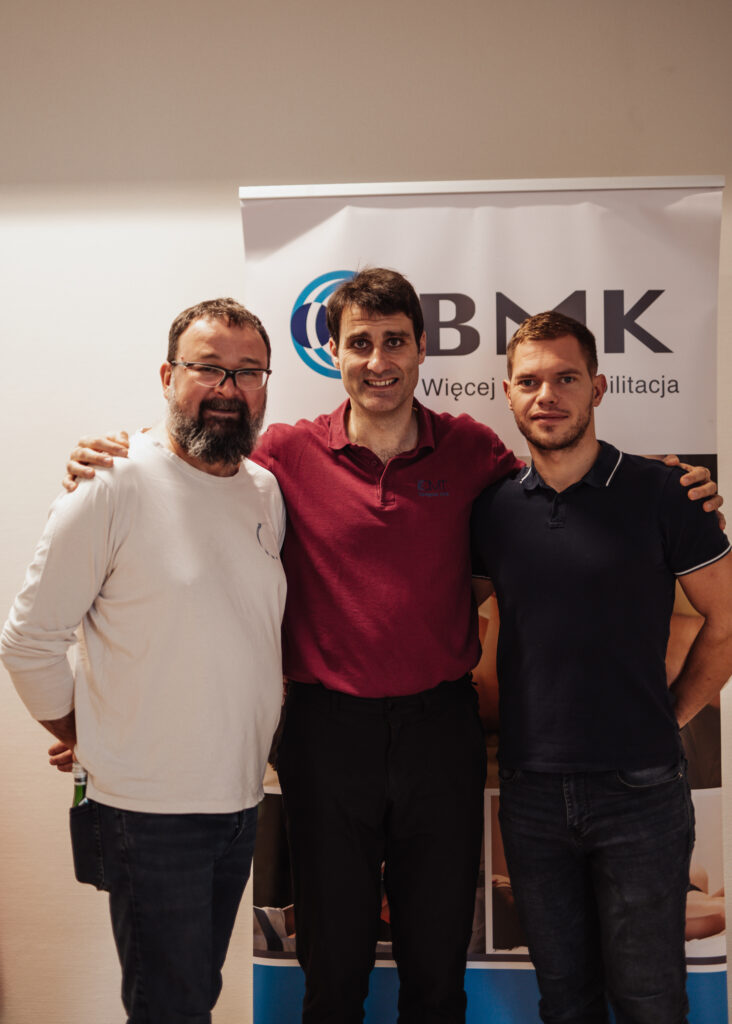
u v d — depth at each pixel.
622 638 1.77
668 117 2.34
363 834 1.86
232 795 1.66
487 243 2.18
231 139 2.40
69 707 1.71
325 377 2.21
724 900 2.19
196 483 1.73
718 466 2.32
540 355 1.82
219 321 1.72
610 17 2.34
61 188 2.43
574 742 1.76
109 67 2.41
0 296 2.44
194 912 1.63
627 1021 1.79
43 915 2.43
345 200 2.19
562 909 1.82
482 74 2.36
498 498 1.89
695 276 2.15
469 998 2.22
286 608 1.91
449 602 1.87
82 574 1.62
